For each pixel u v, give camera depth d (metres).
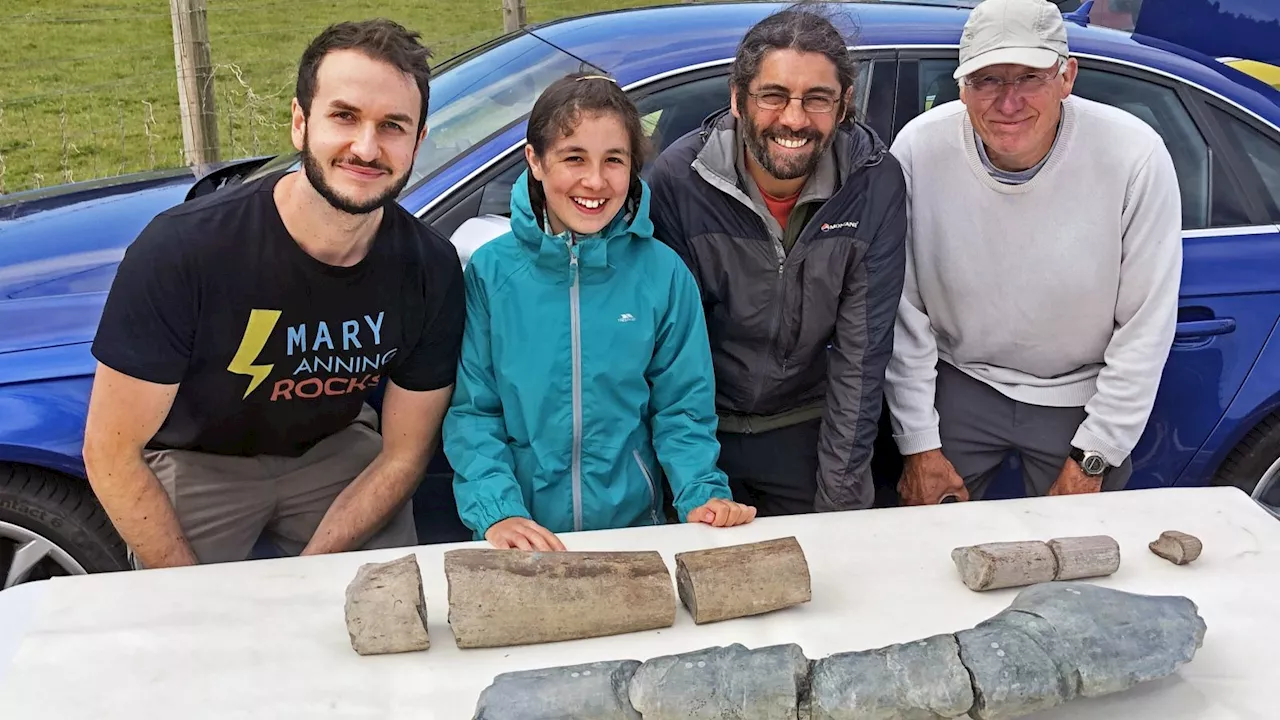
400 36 1.67
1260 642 1.48
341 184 1.65
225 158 6.23
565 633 1.46
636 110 1.85
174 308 1.75
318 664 1.39
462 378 1.96
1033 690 1.27
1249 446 2.71
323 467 2.16
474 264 1.95
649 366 2.01
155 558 1.94
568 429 1.92
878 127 2.66
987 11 2.02
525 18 5.77
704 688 1.25
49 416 2.10
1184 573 1.65
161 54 9.85
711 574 1.51
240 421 1.96
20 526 2.14
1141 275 2.16
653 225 2.12
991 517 1.83
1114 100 2.74
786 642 1.46
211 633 1.44
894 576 1.64
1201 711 1.34
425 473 2.31
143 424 1.82
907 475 2.42
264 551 2.31
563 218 1.83
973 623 1.51
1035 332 2.26
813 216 2.01
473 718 1.27
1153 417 2.61
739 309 2.14
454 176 2.38
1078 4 4.08
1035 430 2.36
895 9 2.83
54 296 2.32
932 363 2.35
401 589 1.43
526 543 1.68
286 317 1.81
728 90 2.64
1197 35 3.60
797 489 2.40
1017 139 2.06
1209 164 2.69
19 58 9.32
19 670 1.34
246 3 11.39
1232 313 2.57
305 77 1.65
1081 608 1.39
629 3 9.20
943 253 2.24
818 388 2.34
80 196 2.95
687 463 1.95
